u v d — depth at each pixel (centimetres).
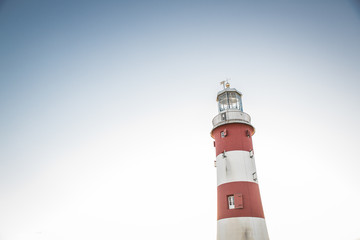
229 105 3525
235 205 2712
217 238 2783
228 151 3053
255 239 2539
